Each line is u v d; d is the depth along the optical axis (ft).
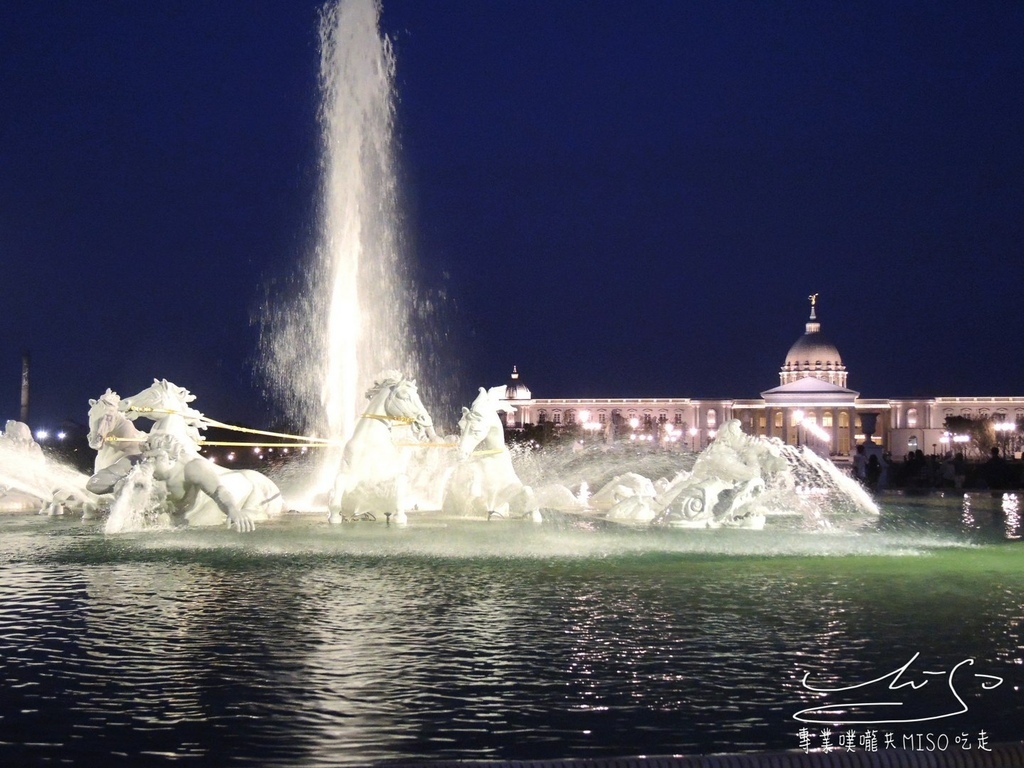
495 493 103.24
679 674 43.78
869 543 88.22
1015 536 101.91
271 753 34.45
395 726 37.14
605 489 127.75
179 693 40.60
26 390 204.23
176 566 69.62
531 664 45.03
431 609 56.18
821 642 49.60
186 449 93.09
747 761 32.83
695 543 84.69
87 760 33.76
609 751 34.94
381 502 96.58
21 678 42.52
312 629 51.08
